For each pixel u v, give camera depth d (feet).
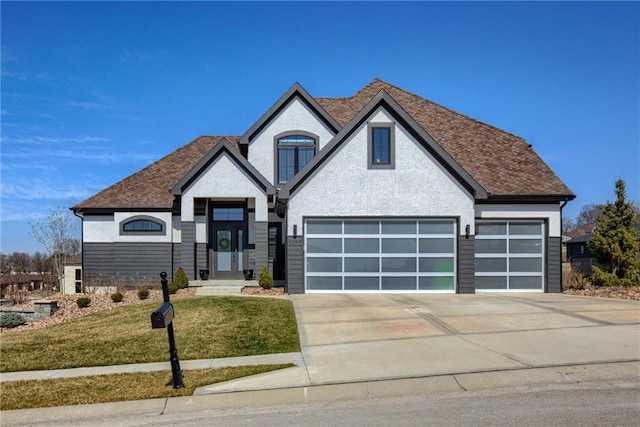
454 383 23.32
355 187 57.06
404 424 18.66
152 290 60.64
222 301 49.67
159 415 21.02
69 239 111.45
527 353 27.68
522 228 59.82
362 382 23.63
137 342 34.81
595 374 24.09
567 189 60.18
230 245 68.08
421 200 57.06
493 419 18.84
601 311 41.60
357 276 57.11
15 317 49.32
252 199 67.36
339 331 35.29
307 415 20.18
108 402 22.67
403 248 57.31
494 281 59.26
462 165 65.21
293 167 68.59
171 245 68.59
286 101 68.90
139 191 71.15
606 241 60.23
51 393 24.30
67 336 38.40
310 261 57.21
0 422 20.86
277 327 37.27
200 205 66.08
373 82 81.56
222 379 25.14
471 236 56.85
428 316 40.32
